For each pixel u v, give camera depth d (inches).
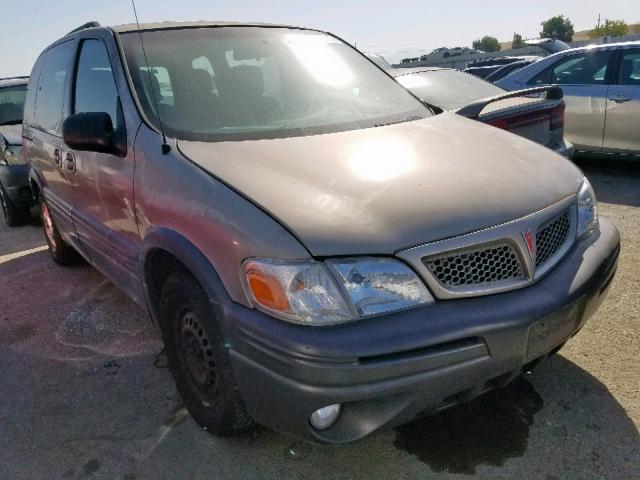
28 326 150.8
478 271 79.5
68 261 191.5
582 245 93.9
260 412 82.1
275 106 113.2
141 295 114.3
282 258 75.2
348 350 71.1
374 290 74.4
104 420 107.8
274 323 75.3
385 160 93.3
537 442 93.4
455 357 74.5
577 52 276.8
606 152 267.9
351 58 138.6
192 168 92.1
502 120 176.9
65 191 150.3
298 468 91.7
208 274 83.5
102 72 124.5
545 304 80.2
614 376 109.0
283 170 88.7
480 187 87.7
